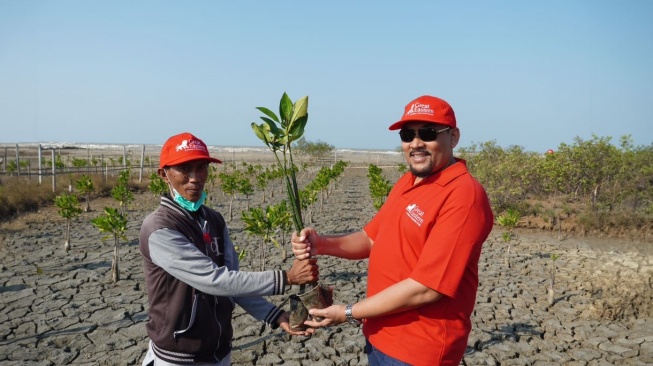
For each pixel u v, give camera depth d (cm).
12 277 767
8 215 1329
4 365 473
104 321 593
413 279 216
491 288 754
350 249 273
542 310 654
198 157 237
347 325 587
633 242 1103
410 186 246
